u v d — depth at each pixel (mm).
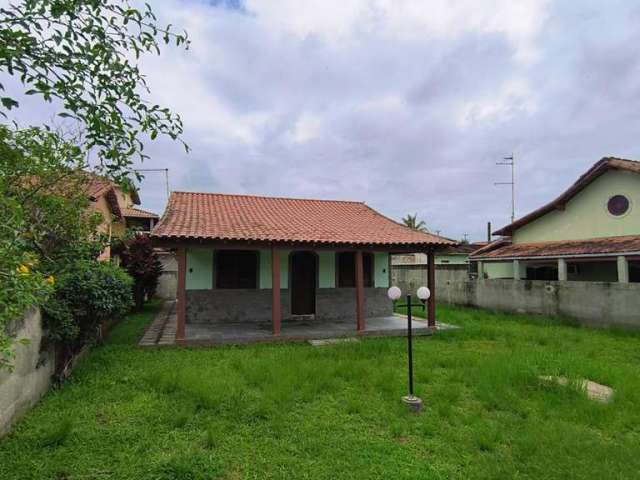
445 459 3893
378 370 6789
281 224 11367
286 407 5027
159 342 9094
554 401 5496
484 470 3660
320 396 5598
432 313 11156
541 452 4008
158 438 4156
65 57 2988
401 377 6547
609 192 14914
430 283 11320
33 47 2895
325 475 3549
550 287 13477
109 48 3096
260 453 3920
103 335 9391
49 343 5434
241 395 5406
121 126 3271
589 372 6836
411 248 11141
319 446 4070
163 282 20453
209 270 11734
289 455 3904
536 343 9641
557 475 3637
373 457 3885
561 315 13078
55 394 5359
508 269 20406
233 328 10766
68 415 4660
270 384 5891
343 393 5734
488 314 14992
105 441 4051
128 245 14344
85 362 7070
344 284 13141
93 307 6121
